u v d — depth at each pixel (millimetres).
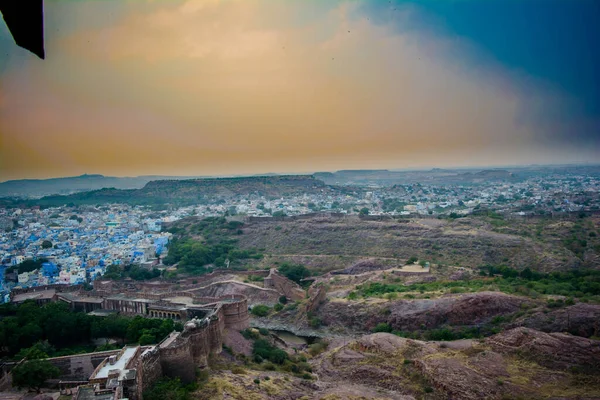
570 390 108125
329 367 138750
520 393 107938
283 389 114688
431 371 121062
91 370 115125
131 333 138375
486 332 156625
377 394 118188
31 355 116812
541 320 151750
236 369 121312
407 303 182875
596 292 177500
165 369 105500
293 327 193750
